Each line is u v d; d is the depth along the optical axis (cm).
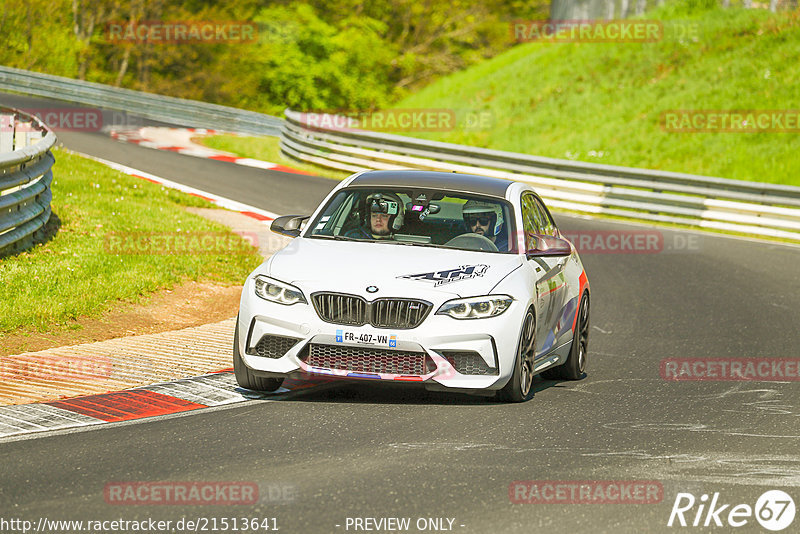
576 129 12181
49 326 3588
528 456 2316
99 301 3922
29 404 2642
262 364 2733
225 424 2516
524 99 13275
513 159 9275
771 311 4834
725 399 3048
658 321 4516
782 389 3225
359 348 2684
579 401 2950
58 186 6206
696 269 6150
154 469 2127
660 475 2203
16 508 1859
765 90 11562
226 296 4466
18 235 4350
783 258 6769
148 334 3681
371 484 2059
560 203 8969
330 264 2791
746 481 2180
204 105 13912
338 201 3145
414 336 2658
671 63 12750
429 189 3153
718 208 8244
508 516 1894
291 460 2219
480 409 2766
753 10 13462
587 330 3488
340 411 2686
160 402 2717
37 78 14588
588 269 6003
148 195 6806
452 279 2755
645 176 8612
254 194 8000
